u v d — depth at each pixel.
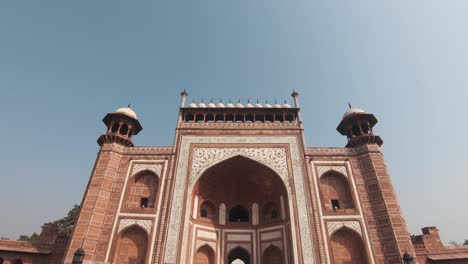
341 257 10.27
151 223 10.84
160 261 9.96
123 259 10.41
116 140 12.75
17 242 10.75
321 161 12.24
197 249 11.77
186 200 11.26
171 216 10.89
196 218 12.32
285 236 11.69
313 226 10.52
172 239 10.39
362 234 10.41
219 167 12.49
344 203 11.48
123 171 12.16
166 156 12.56
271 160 12.25
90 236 10.28
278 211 12.75
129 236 10.82
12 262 10.46
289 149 12.55
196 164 12.22
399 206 10.77
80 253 7.48
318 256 9.93
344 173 11.95
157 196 11.48
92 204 10.85
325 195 11.66
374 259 9.88
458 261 10.31
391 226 10.20
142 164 12.40
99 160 12.09
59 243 10.86
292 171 11.92
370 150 12.14
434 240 10.95
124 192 11.62
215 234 12.59
